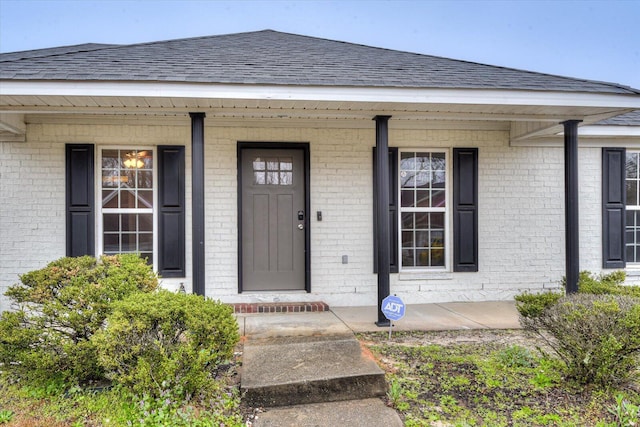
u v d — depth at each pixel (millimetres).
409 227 6488
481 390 3123
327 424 2660
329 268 6203
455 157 6430
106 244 5961
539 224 6570
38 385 3043
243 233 6141
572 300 3479
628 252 6922
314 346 3844
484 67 5836
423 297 6336
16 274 5703
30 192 5746
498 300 6457
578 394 3066
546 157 6605
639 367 3295
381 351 3988
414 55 6699
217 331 2973
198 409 2783
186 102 4543
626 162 6910
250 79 4402
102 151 5988
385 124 5195
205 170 6023
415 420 2699
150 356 2824
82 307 3115
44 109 4734
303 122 6133
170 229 5922
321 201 6215
